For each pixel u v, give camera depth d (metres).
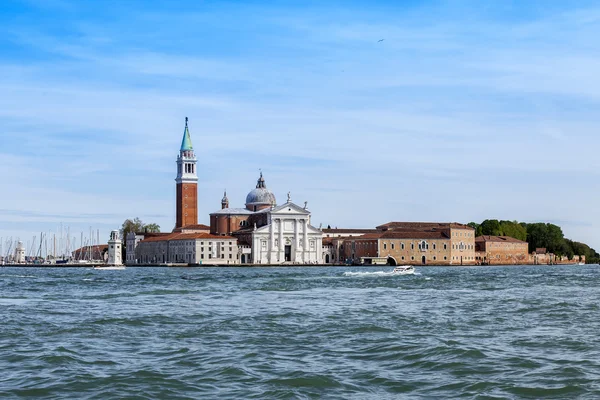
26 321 80.06
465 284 155.38
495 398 44.88
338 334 69.31
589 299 108.69
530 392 46.25
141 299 112.69
